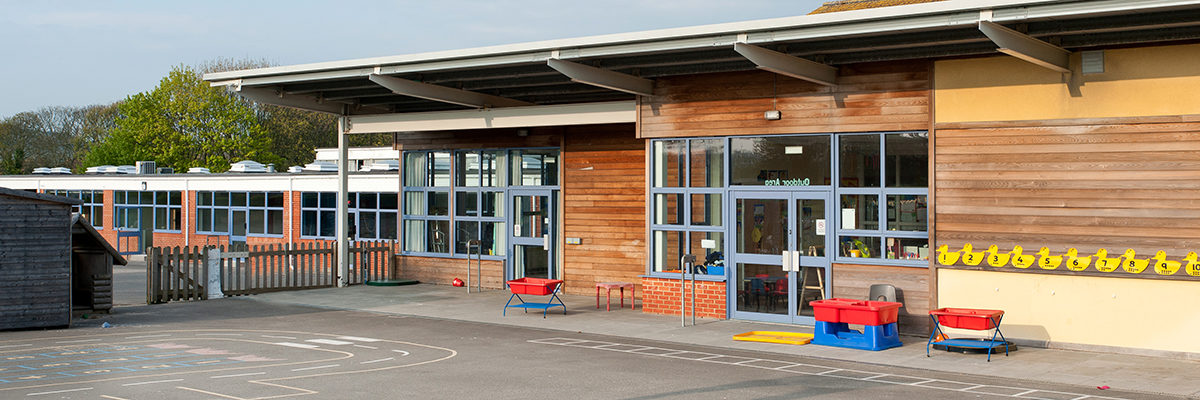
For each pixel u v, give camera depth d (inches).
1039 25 480.1
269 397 378.9
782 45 546.3
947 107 547.2
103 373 434.9
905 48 550.6
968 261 538.3
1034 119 521.3
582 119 703.7
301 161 2402.8
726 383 417.1
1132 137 495.8
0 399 372.2
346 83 746.8
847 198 591.2
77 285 684.7
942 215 547.5
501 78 696.4
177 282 750.5
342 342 540.1
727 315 636.1
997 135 531.5
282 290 818.2
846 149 591.5
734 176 633.6
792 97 604.7
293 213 1223.5
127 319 644.1
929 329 556.7
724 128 629.3
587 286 794.2
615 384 413.7
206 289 767.1
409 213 909.2
